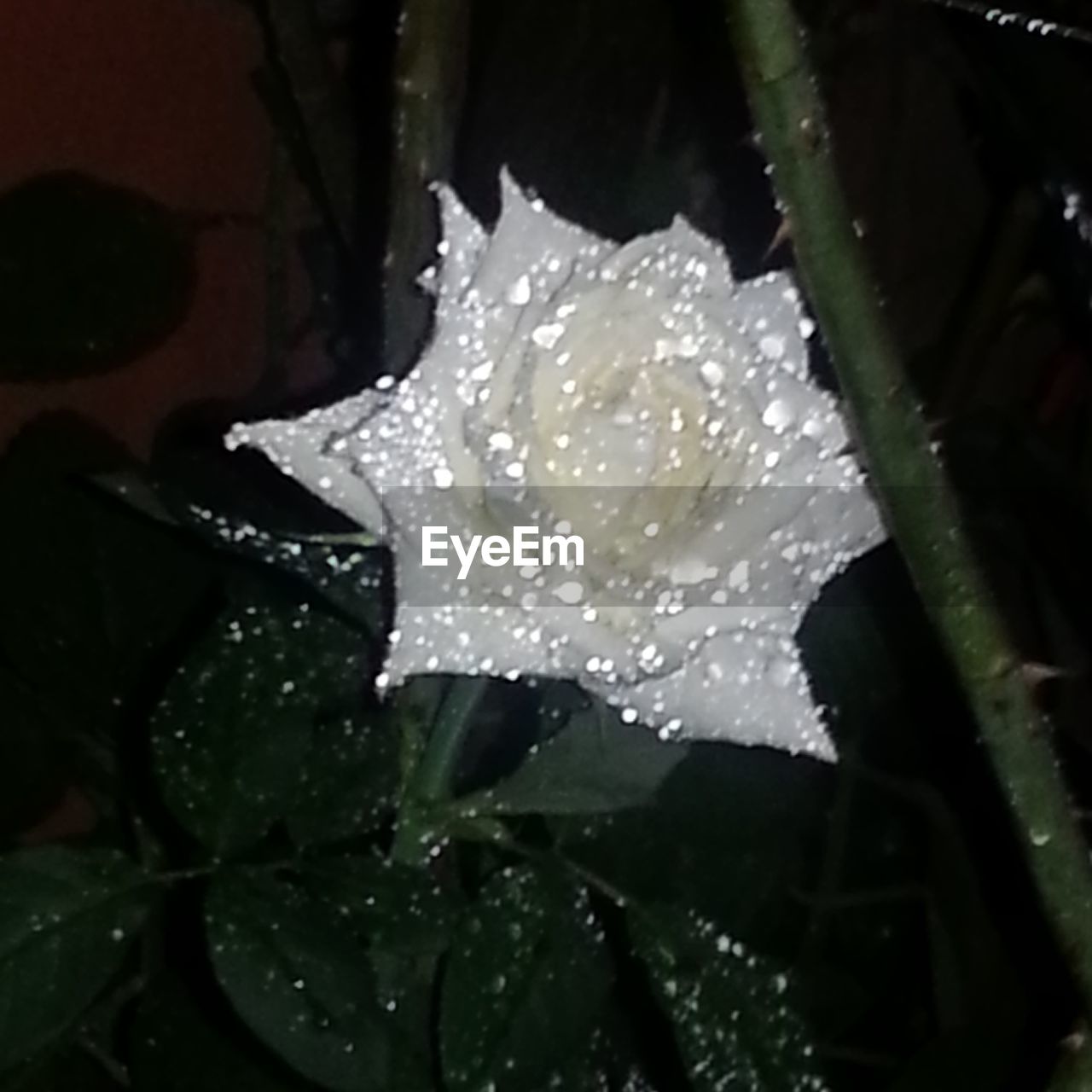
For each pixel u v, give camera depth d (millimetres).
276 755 396
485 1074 363
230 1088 405
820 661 490
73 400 494
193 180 506
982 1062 435
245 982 364
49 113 471
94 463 476
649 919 394
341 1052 363
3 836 470
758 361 272
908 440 288
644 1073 455
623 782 380
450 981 372
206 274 515
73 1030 431
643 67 472
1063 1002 458
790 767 484
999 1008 462
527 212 267
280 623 408
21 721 470
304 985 366
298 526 418
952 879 502
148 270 487
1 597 469
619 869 456
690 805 471
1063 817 315
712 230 468
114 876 382
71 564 471
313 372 538
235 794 392
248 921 371
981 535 528
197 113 500
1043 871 319
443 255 271
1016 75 471
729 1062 383
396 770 409
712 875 472
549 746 382
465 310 267
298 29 481
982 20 475
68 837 485
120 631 474
